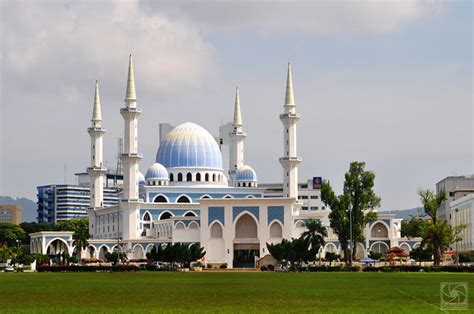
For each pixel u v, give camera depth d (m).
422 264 179.62
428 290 87.62
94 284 104.69
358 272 154.38
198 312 62.06
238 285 101.38
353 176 183.12
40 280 118.38
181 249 185.88
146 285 102.00
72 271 170.25
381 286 96.50
